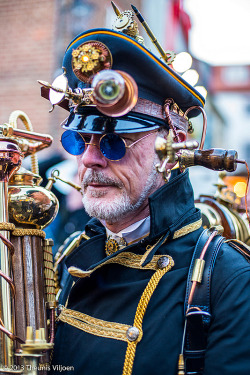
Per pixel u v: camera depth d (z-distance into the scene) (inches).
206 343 41.3
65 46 204.1
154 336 41.7
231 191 68.5
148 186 46.6
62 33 204.8
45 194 46.2
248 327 39.9
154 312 42.8
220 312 40.8
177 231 46.4
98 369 42.0
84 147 46.6
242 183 60.4
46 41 207.8
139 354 41.3
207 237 46.1
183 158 43.2
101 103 39.5
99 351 42.7
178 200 47.4
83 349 43.9
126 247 46.0
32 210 45.1
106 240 50.0
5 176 43.5
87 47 43.1
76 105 45.1
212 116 383.6
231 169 42.8
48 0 208.2
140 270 45.5
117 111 41.2
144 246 46.2
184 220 46.8
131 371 40.9
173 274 43.8
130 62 45.0
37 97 209.8
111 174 45.3
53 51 206.5
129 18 47.8
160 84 45.9
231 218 61.9
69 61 47.9
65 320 46.6
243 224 64.0
